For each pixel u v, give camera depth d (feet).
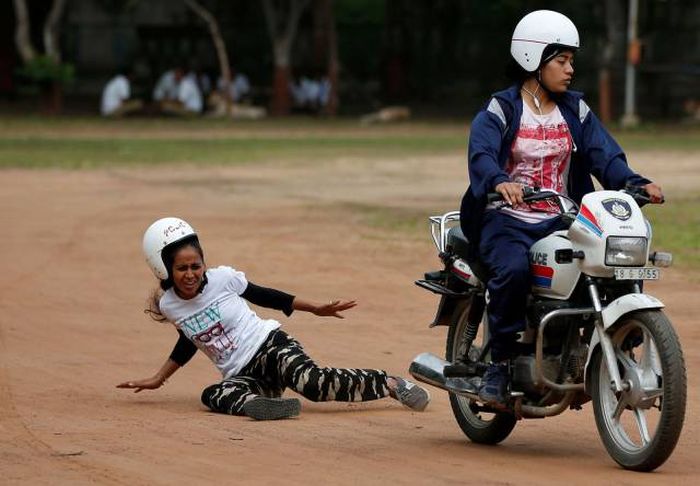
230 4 500.74
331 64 447.01
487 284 59.36
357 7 501.97
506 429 61.77
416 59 492.95
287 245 138.92
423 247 137.90
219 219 163.12
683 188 203.62
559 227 58.90
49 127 369.30
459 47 488.85
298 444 61.77
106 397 73.00
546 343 57.72
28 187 204.03
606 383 57.41
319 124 404.36
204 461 57.93
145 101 480.64
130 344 89.86
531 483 54.44
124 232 150.51
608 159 59.72
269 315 100.89
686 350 86.84
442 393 76.23
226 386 69.00
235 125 394.52
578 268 56.13
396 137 340.18
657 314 54.49
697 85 464.24
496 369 58.90
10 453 59.31
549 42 59.06
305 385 68.64
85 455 58.95
